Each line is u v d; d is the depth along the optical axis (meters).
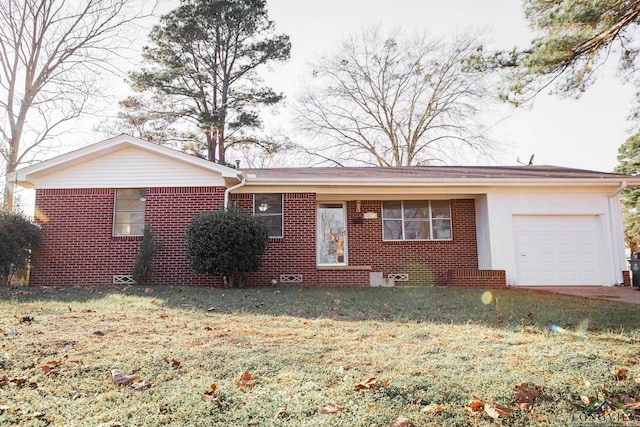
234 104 24.31
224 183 11.84
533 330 5.50
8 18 18.27
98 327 5.55
